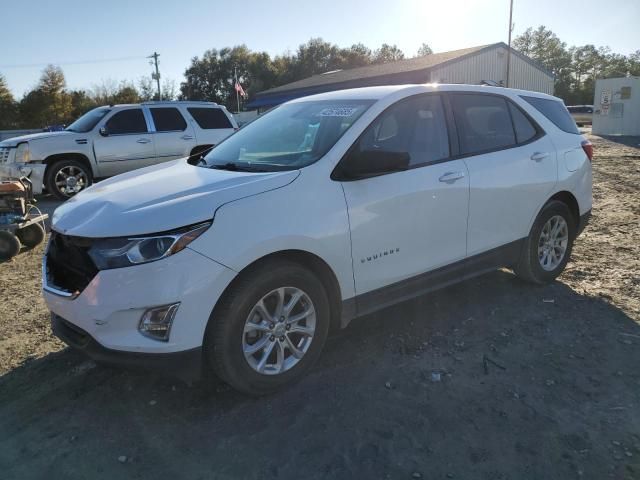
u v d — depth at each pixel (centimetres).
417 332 396
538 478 246
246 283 291
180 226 274
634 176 1157
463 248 400
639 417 288
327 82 3869
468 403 305
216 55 8044
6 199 670
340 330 367
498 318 416
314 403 309
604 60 9675
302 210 309
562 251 490
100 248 278
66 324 307
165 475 255
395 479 248
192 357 280
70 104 5631
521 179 432
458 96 413
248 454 268
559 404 302
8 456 274
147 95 6475
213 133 1216
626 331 390
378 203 340
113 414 307
